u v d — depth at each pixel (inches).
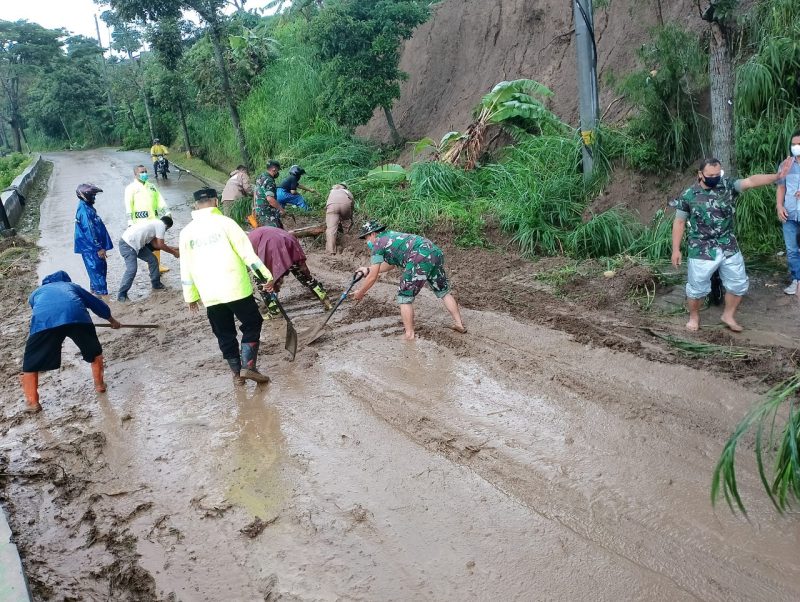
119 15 676.7
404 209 400.2
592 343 227.0
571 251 323.6
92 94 2031.3
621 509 145.9
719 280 241.6
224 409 210.5
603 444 170.4
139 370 247.8
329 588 132.1
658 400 187.6
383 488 161.9
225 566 142.1
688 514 142.0
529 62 502.6
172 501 166.7
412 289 241.0
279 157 657.0
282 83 724.0
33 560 150.3
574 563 131.9
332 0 564.1
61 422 213.5
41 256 442.6
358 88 533.0
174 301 326.0
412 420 191.6
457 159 449.7
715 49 265.4
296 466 175.2
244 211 464.8
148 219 343.9
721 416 176.6
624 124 372.2
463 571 132.7
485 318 260.2
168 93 994.1
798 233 234.8
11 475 186.2
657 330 232.8
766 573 124.9
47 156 1493.6
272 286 224.7
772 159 278.2
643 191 333.4
